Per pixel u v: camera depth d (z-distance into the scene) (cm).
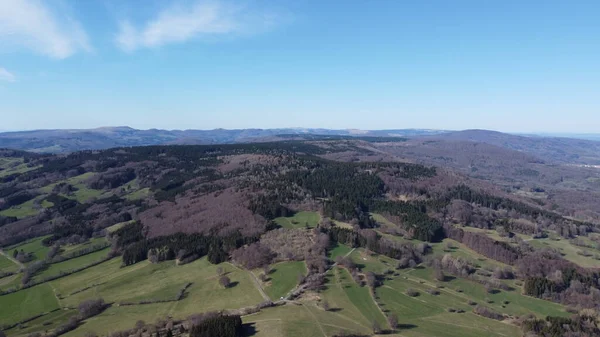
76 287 15950
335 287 14150
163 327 11950
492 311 13062
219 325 10619
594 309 13162
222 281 14700
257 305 12938
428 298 13838
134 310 13575
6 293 15738
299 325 11206
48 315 13725
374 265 16112
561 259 16875
